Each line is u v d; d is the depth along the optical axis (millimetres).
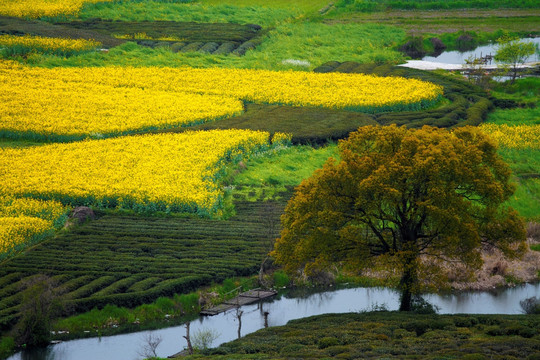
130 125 115562
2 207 83562
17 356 55719
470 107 128250
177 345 57625
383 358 40656
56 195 88312
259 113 125188
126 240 78250
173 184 91312
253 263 73438
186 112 123438
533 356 39062
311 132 113188
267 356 44281
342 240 59375
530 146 111312
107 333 60375
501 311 65188
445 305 67375
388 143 60969
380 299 69438
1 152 104000
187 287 68188
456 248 58906
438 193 55906
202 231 81062
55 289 63062
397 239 62469
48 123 114688
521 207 94500
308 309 66188
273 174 100188
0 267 69875
